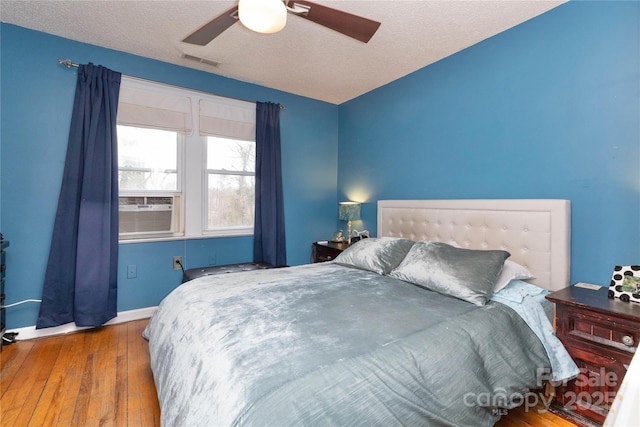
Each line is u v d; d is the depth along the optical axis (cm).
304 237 403
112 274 278
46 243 258
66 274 260
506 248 232
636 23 179
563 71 210
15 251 248
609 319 149
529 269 219
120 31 250
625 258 185
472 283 182
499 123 246
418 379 116
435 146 296
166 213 318
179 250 321
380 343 125
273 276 228
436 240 282
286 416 90
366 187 379
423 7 212
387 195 350
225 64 306
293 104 387
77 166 261
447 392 120
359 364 111
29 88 248
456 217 266
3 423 156
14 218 247
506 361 146
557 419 163
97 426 156
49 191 258
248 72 324
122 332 268
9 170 245
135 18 232
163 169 315
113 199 275
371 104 371
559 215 204
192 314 159
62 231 258
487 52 253
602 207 194
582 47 201
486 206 244
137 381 195
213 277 224
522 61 231
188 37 189
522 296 184
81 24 240
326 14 160
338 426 94
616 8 186
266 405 91
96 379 197
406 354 121
